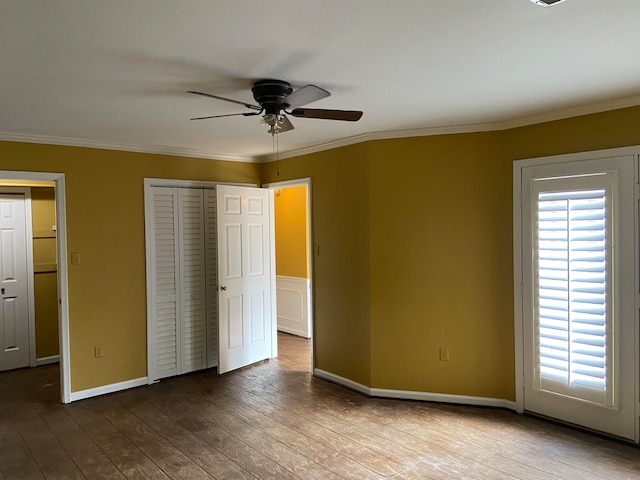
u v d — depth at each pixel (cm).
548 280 354
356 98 307
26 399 430
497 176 382
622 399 322
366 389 430
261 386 457
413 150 407
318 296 481
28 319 534
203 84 270
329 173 462
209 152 505
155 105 312
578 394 343
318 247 479
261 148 485
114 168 445
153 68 242
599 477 281
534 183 359
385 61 238
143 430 359
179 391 445
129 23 190
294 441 337
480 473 288
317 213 479
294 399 421
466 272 395
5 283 520
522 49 225
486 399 395
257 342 533
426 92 295
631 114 312
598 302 328
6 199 522
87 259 431
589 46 222
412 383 415
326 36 206
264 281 541
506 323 384
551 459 303
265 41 210
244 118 349
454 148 395
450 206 398
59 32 197
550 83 279
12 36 200
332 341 467
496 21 194
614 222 320
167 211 481
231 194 500
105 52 220
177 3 173
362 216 429
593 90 294
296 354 570
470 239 393
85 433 355
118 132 397
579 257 337
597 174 326
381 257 419
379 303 421
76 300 425
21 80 258
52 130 386
